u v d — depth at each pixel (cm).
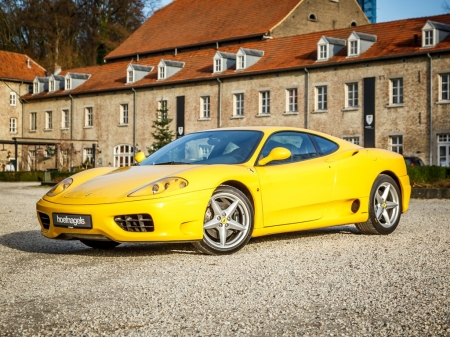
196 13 5506
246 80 4016
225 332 340
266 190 629
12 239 758
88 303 412
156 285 463
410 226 825
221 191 598
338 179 688
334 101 3619
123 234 569
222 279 480
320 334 334
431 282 455
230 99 4100
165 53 5325
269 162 648
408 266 520
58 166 4897
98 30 7162
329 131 3634
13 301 421
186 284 464
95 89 4900
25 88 5691
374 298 410
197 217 574
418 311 375
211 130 718
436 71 3238
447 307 383
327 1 4975
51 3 6856
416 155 3309
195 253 614
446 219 925
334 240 689
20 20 6681
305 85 3734
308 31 4869
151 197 564
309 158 682
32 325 362
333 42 3681
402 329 339
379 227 725
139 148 4631
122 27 7175
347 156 709
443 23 3441
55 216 603
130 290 448
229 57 4212
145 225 573
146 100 4588
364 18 5219
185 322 360
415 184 1845
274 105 3881
